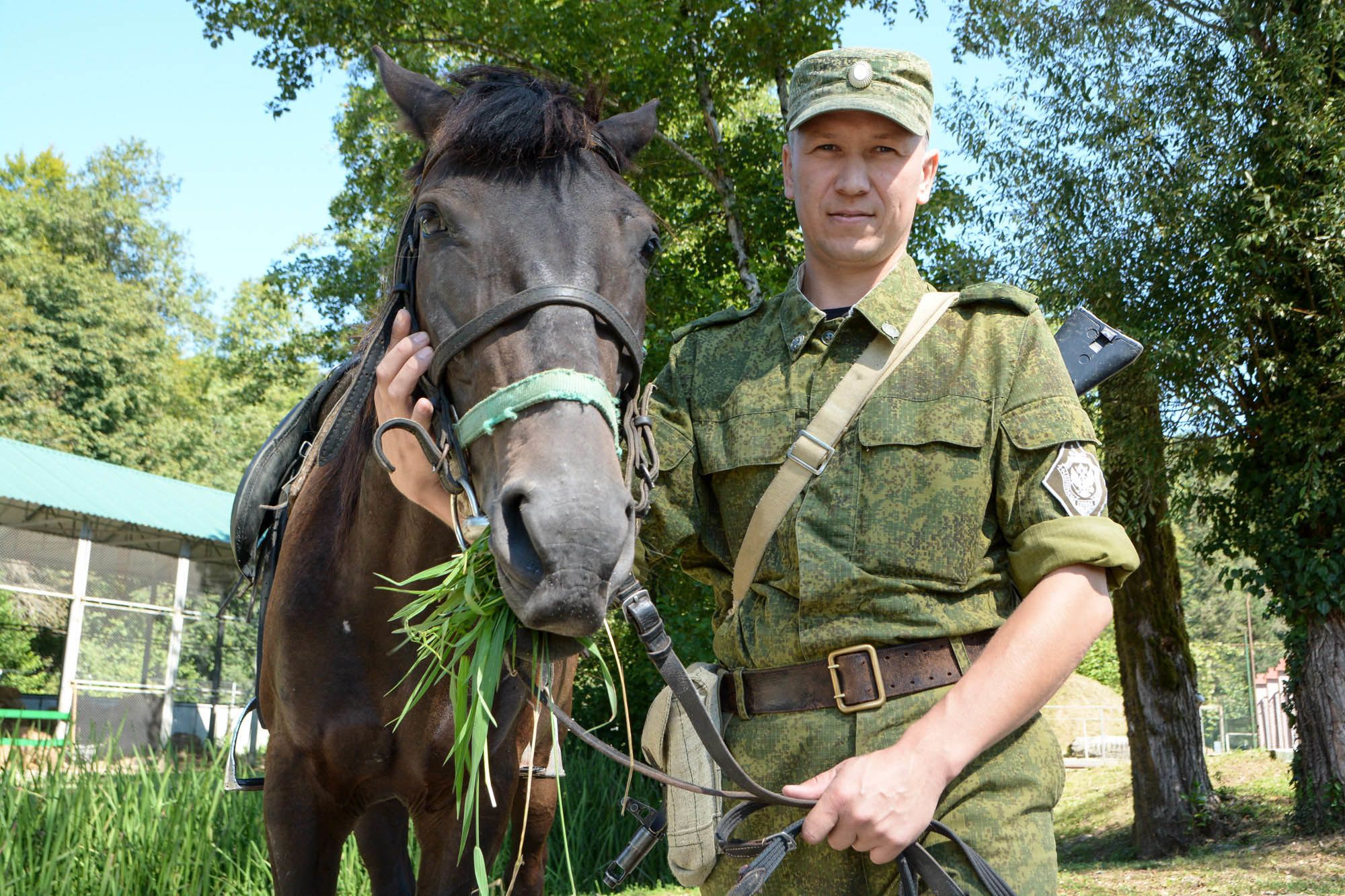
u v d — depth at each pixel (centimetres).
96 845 395
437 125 176
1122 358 175
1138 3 845
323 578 200
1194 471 890
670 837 160
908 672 144
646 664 994
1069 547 134
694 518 165
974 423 145
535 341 137
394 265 182
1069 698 2534
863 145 153
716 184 1029
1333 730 812
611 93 977
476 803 135
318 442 221
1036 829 141
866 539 146
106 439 2619
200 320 3366
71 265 2744
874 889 145
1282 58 791
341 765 202
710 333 173
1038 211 855
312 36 1095
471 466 142
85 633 1217
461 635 147
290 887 206
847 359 155
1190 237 802
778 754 149
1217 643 3725
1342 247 742
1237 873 714
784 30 995
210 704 1343
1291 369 805
